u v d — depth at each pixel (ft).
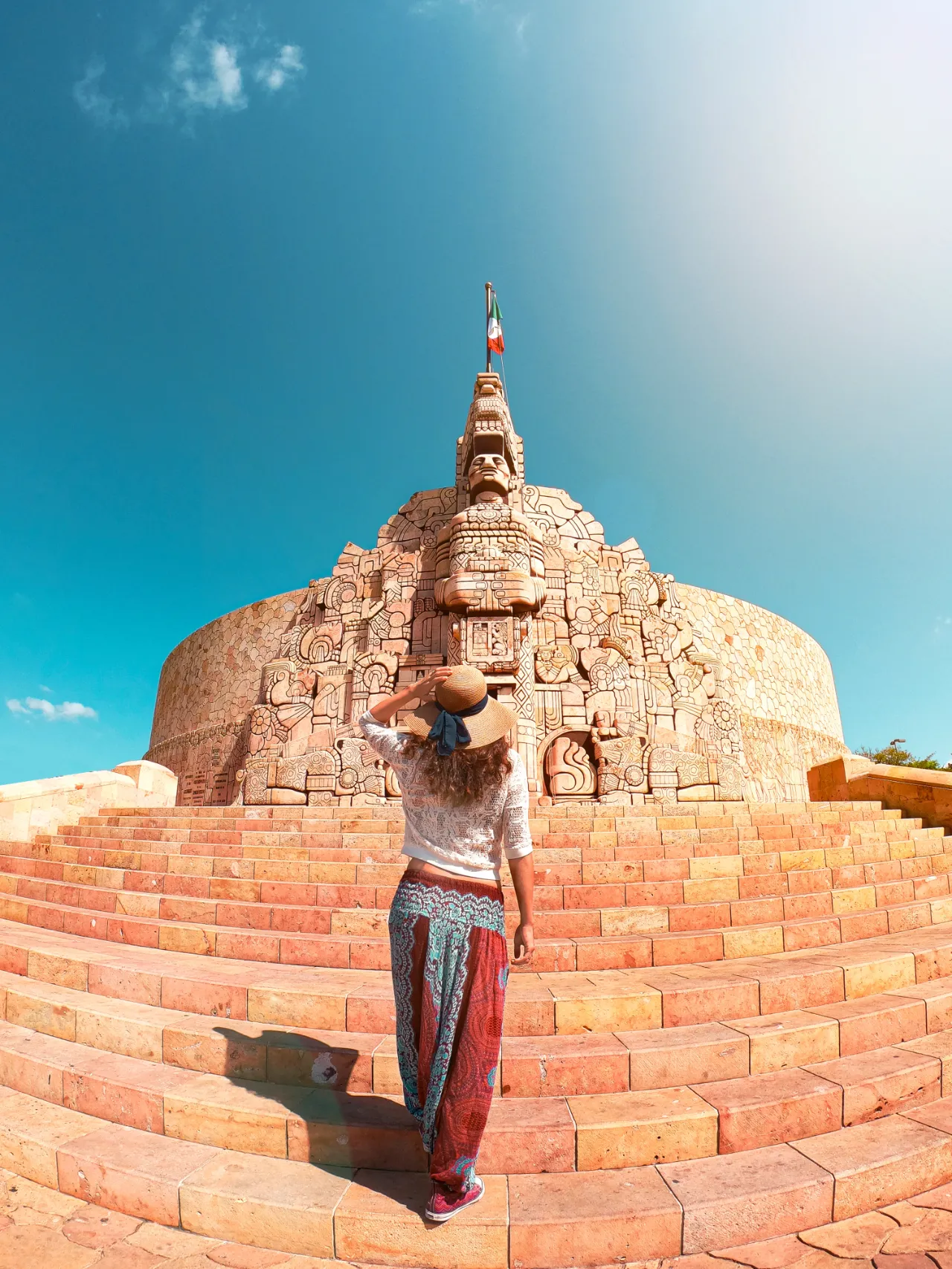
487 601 41.16
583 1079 9.48
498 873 8.18
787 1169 8.30
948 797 27.35
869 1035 11.00
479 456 46.73
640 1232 7.46
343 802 39.42
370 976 12.19
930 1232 7.83
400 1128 8.53
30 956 13.89
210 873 18.72
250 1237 7.77
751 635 71.56
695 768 40.55
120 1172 8.44
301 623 49.75
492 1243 7.36
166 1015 11.37
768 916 15.29
